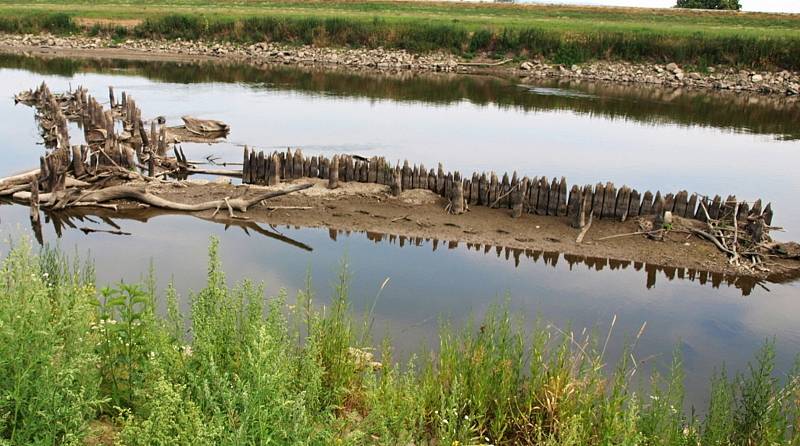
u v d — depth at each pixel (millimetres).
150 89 41938
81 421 4973
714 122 37906
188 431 4730
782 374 10367
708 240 16594
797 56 52688
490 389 6883
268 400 5027
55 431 4734
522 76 56406
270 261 14656
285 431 4797
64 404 4973
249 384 5137
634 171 25891
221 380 5105
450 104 41312
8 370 5023
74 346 5414
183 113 34188
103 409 5734
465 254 15617
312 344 6383
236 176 22172
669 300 13641
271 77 50656
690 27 67438
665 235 16750
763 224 16531
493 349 7297
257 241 16016
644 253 15961
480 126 34250
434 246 16078
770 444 6105
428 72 57594
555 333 11367
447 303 12672
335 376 6719
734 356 11289
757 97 48062
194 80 47125
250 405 4836
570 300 13320
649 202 17531
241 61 59469
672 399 7113
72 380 5145
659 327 12305
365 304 12383
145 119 31672
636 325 12336
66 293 5961
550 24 67000
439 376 7043
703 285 14570
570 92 47875
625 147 30375
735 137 33750
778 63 53469
